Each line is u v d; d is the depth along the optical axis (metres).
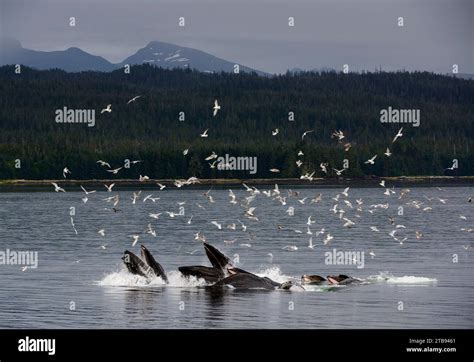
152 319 40.03
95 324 39.16
